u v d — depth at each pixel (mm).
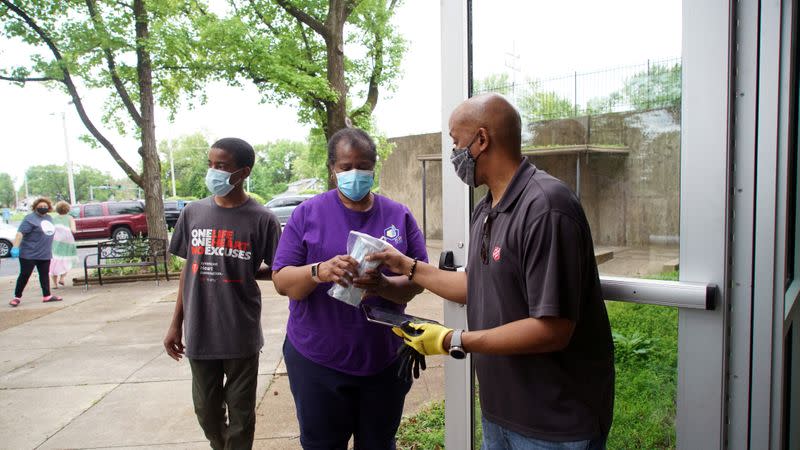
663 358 1827
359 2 10734
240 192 2695
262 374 4562
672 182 1659
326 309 2096
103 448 3328
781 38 1387
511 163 1539
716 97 1463
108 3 9727
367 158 2053
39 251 7988
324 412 2148
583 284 1433
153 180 10539
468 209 2088
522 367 1505
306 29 11383
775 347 1466
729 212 1475
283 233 2180
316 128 11875
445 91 2133
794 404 2318
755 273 1465
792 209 2031
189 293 2623
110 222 20297
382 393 2166
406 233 2215
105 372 4766
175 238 2705
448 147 2133
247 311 2648
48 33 9492
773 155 1416
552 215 1358
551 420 1477
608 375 1521
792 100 1648
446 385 2232
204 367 2646
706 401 1545
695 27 1483
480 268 1599
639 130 1726
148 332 6168
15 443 3424
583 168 1862
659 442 1839
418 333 1603
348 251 1929
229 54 10117
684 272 1553
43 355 5324
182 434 3500
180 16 10359
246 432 2682
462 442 2195
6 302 8211
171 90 10945
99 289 9211
